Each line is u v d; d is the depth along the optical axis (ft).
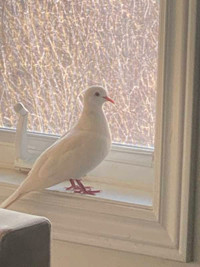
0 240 2.82
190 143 3.68
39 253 2.97
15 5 4.66
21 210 4.28
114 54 4.35
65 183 4.39
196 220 3.79
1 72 4.78
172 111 3.74
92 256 4.15
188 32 3.61
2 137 4.74
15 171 4.66
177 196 3.78
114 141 4.42
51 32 4.55
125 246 3.99
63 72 4.55
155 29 4.17
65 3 4.47
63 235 4.17
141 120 4.31
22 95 4.73
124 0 4.25
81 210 4.10
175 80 3.70
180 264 3.88
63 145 4.03
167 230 3.86
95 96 4.03
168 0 3.66
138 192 4.22
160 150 3.81
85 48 4.44
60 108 4.60
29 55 4.66
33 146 4.66
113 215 4.01
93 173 4.45
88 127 4.03
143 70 4.25
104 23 4.35
